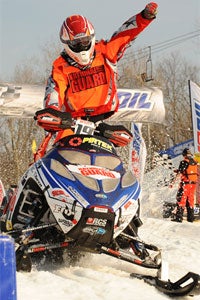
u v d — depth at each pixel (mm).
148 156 18016
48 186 4121
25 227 4355
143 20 5133
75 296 3354
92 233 4070
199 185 15102
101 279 3984
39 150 4598
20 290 3273
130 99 11273
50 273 3828
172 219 12906
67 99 5000
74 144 4398
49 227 4301
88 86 5027
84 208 3955
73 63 4965
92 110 5027
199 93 13258
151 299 3643
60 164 4227
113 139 4723
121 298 3512
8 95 10555
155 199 14266
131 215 4219
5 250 2203
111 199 4059
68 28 4820
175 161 20594
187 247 6730
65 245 4168
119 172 4355
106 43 5148
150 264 4281
